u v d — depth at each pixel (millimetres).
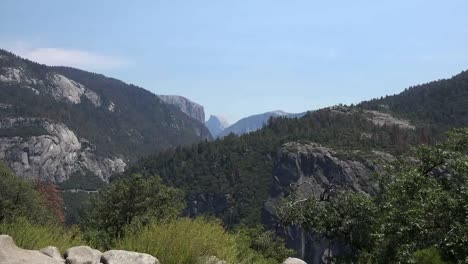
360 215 14969
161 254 6922
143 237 7391
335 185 17578
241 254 8664
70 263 6324
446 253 10438
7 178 30250
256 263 8828
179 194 36531
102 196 35625
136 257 6391
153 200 33344
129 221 31141
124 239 7820
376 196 15242
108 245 9484
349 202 15383
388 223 11867
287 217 17672
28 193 30297
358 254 14297
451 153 13820
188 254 6891
